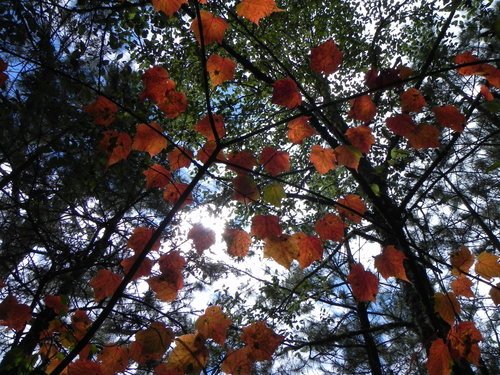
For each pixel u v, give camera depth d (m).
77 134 3.43
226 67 1.46
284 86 1.64
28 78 3.22
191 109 4.66
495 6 4.43
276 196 1.65
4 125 3.41
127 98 3.41
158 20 3.56
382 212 2.53
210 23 1.26
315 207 5.80
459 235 5.55
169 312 3.69
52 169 3.43
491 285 1.36
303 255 1.69
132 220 3.61
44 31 3.03
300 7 5.33
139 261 1.07
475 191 5.86
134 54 4.60
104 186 3.55
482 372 2.27
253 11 1.21
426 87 4.09
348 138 1.80
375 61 4.90
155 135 1.52
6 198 3.38
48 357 1.80
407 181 4.88
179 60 5.11
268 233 1.66
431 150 4.29
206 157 1.62
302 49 5.52
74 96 3.46
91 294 3.60
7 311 1.76
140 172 3.28
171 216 1.13
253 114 5.50
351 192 5.39
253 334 1.55
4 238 3.12
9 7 2.93
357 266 1.72
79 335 1.82
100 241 2.96
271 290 5.30
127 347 1.49
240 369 1.52
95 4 2.97
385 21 5.21
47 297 1.86
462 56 1.59
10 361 1.48
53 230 3.41
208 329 1.49
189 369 1.45
